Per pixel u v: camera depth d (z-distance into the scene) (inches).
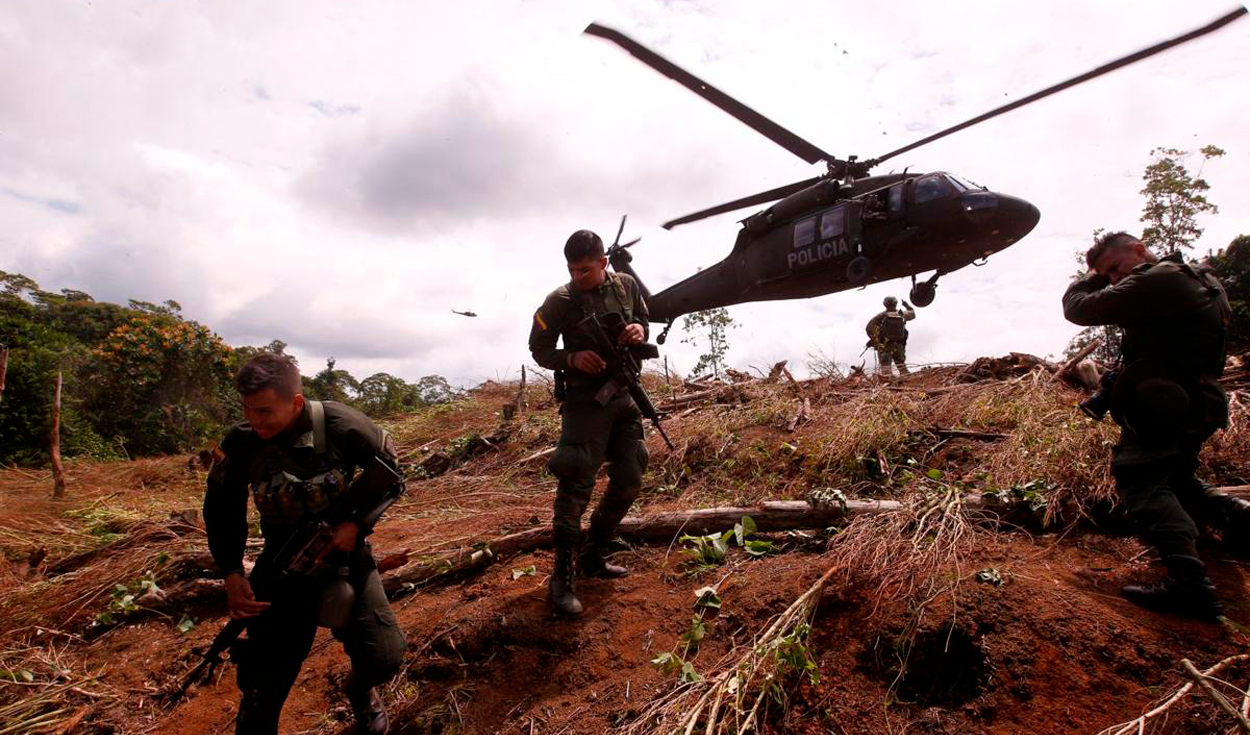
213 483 91.6
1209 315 101.8
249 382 84.3
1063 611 99.3
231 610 88.3
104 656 144.2
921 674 98.6
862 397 211.9
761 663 96.7
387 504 94.7
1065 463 135.3
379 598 99.7
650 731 95.2
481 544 156.7
